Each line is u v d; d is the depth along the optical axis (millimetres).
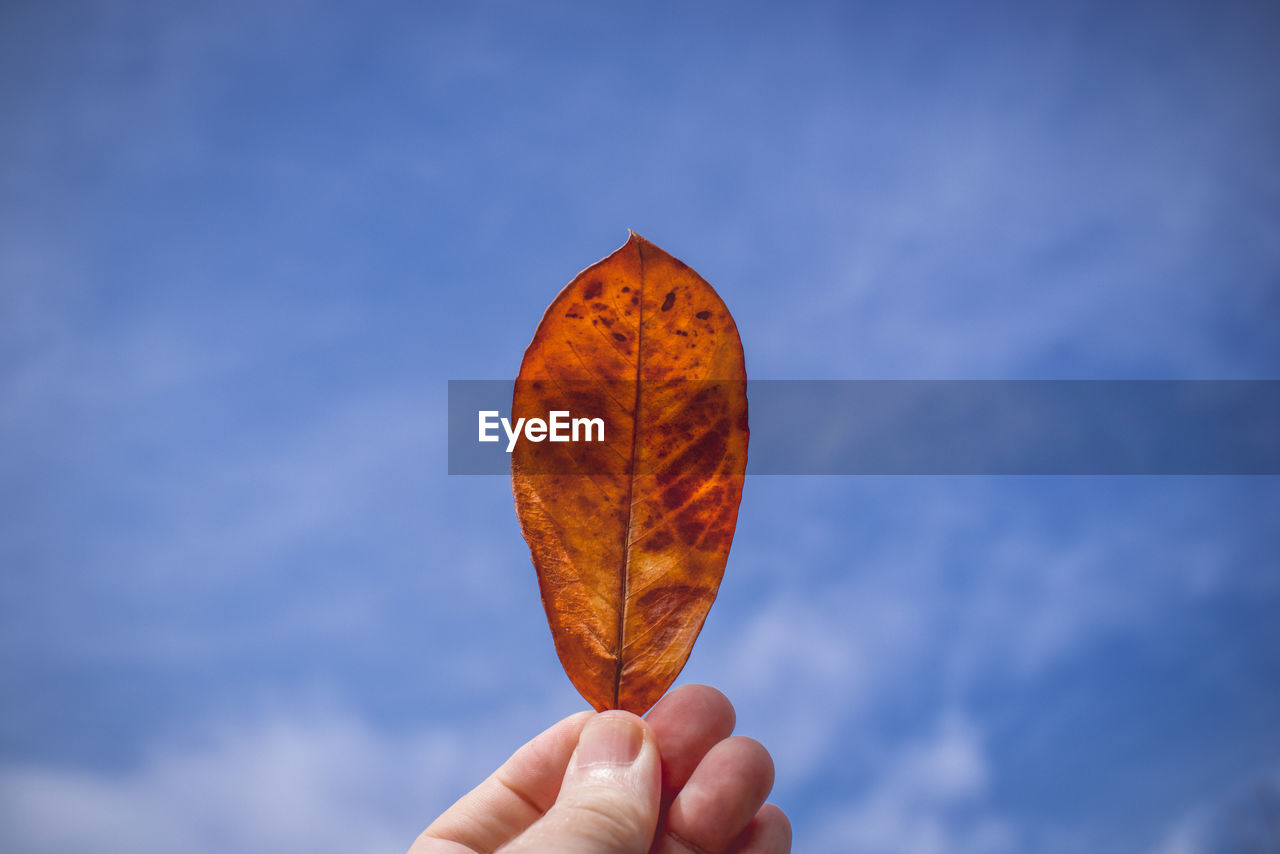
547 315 450
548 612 448
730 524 452
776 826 520
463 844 539
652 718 526
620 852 477
